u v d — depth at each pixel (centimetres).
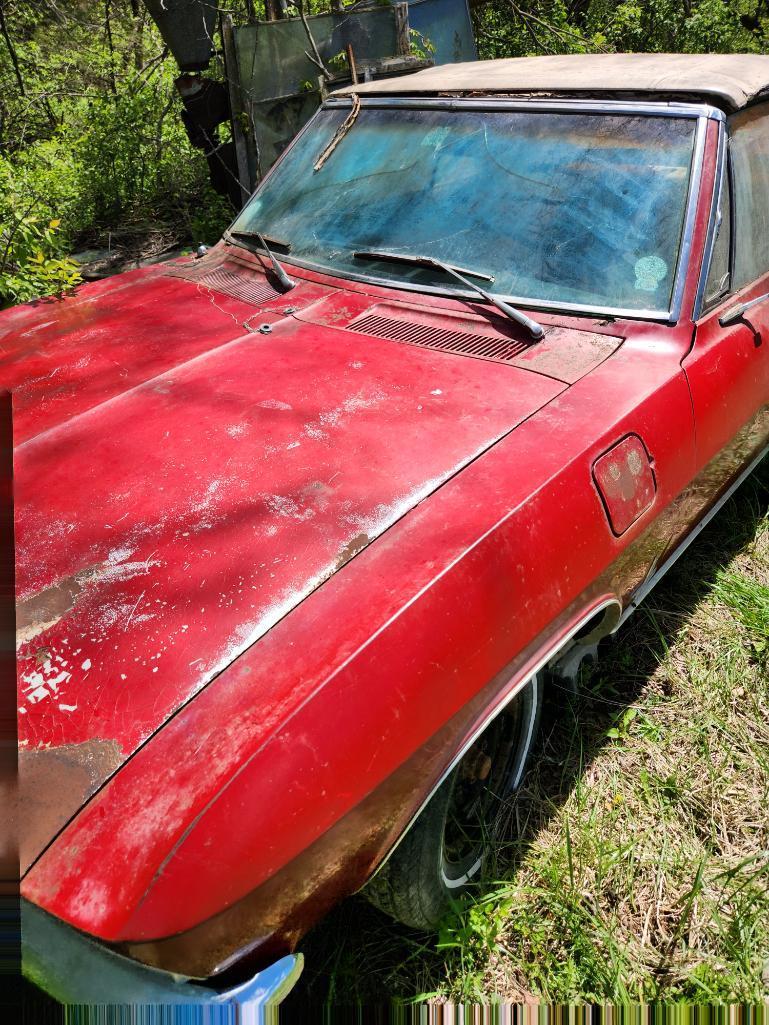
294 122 655
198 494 192
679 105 274
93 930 132
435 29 718
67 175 734
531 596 195
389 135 320
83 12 1123
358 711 159
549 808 253
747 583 336
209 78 655
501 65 347
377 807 164
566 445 213
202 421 218
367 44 660
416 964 216
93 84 1078
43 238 453
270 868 146
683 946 221
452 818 225
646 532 239
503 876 232
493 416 220
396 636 167
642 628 321
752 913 222
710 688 294
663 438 237
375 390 229
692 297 259
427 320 265
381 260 289
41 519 188
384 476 198
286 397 226
